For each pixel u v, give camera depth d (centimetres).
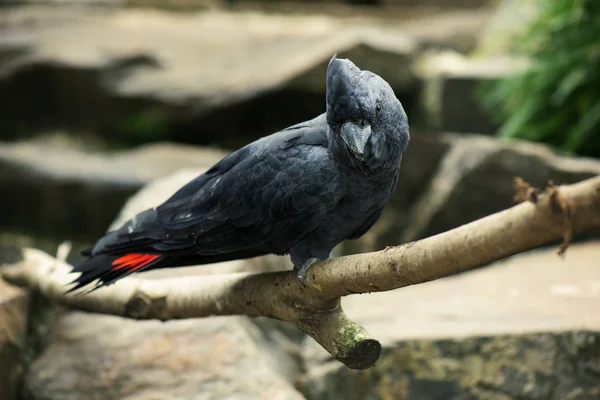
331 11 1939
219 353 723
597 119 1184
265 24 1858
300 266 537
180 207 556
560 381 702
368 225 577
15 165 1387
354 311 852
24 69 1608
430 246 424
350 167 499
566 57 1199
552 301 812
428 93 1434
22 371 763
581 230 358
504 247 389
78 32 1798
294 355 854
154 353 730
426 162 1230
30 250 820
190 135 1562
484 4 1872
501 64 1428
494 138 1373
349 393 744
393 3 1927
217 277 598
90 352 742
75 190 1341
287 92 1473
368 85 466
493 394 709
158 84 1576
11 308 763
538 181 1109
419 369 723
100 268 541
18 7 1992
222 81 1549
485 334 720
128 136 1589
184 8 2002
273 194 518
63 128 1628
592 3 1188
